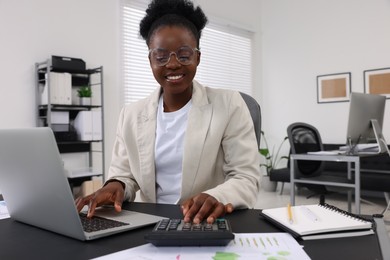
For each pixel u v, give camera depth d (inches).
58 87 119.5
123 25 148.4
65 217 26.0
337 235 26.2
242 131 44.5
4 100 116.2
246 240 25.5
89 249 24.3
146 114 47.7
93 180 128.5
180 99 46.4
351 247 23.9
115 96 145.6
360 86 177.3
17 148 26.4
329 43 187.9
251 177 40.9
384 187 144.7
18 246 25.4
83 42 135.2
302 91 199.2
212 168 44.9
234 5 200.1
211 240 23.8
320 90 191.5
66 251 24.0
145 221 30.2
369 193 171.5
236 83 203.9
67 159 130.4
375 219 29.9
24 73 120.3
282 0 206.8
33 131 24.5
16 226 31.2
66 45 130.4
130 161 47.3
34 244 25.8
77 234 26.0
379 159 164.4
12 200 31.0
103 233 26.7
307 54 196.7
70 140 121.9
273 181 185.5
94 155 137.3
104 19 141.8
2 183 30.8
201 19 45.2
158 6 44.0
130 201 41.0
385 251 23.1
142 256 22.6
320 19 191.0
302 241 25.4
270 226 29.4
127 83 150.1
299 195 176.4
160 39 40.2
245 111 46.4
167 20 40.8
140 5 154.3
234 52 202.5
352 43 179.8
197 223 26.8
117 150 50.4
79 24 134.0
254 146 44.3
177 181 45.4
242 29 205.8
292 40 202.8
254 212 34.6
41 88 123.0
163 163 45.6
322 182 101.2
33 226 31.0
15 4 118.0
